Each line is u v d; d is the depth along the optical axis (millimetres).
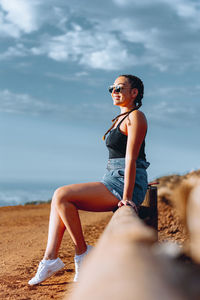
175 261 733
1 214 13844
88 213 13102
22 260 5457
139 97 3887
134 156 3408
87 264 1042
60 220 3625
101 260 930
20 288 3795
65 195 3475
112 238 1101
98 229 8203
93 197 3475
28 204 18922
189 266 680
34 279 3695
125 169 3400
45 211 14961
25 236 8367
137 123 3502
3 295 3547
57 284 3844
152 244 949
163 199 7641
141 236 956
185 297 590
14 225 10609
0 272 4688
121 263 788
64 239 7156
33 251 6266
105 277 753
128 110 3814
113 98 3865
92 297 694
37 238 7926
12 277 4359
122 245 943
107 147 3779
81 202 3508
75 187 3508
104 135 3941
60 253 5688
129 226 1179
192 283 628
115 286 658
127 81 3818
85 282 855
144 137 3584
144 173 3637
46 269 3656
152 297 580
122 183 3545
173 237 5324
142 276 661
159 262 748
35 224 10742
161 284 622
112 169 3645
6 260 5555
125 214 2055
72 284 3676
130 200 3316
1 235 8688
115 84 3867
